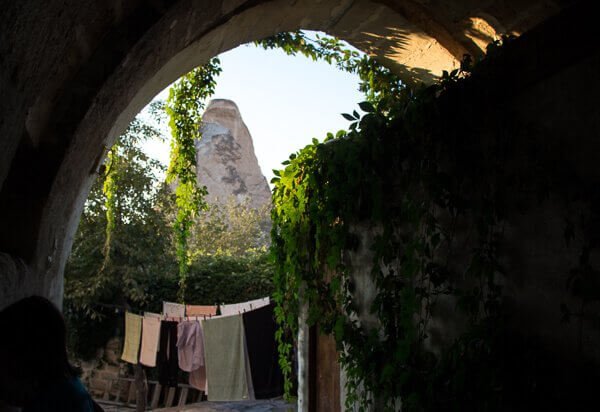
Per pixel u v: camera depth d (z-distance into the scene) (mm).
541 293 2467
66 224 3393
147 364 10406
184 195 8430
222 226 26797
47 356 1615
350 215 4238
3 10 1254
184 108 7855
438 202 3037
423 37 5289
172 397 11570
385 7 4988
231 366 9992
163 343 10539
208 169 41094
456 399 2801
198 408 9984
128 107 3627
